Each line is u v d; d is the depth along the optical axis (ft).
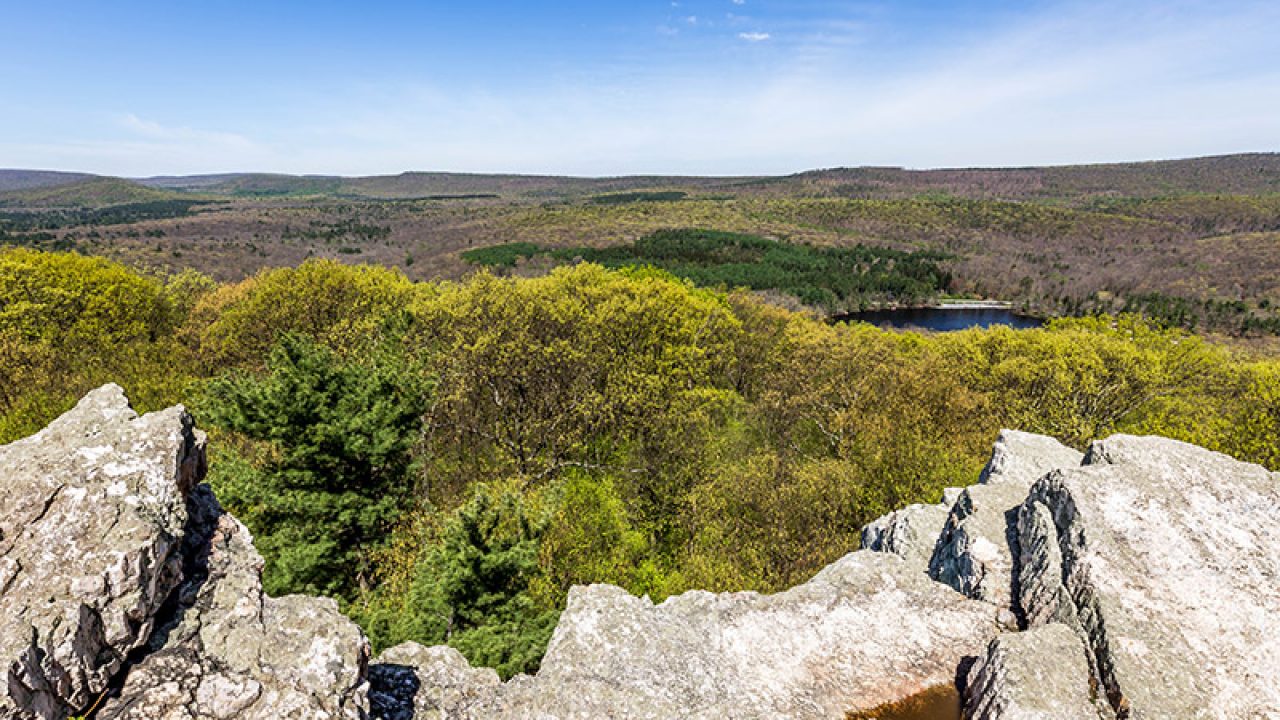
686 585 78.54
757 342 179.01
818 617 43.32
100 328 136.46
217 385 71.10
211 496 33.94
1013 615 43.29
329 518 70.28
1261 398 101.76
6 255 148.36
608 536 91.45
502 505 63.77
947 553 53.01
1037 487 48.93
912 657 40.70
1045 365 127.24
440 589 59.16
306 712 26.45
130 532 26.20
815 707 36.58
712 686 36.65
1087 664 35.55
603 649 38.47
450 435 114.21
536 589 72.69
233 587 30.22
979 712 34.81
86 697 23.97
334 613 31.12
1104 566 39.50
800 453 124.88
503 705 34.76
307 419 68.74
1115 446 49.03
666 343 132.98
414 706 33.63
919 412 109.91
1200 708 31.89
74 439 29.66
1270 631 35.55
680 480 108.68
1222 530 41.47
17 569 24.54
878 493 92.48
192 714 25.20
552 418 118.01
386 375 74.95
